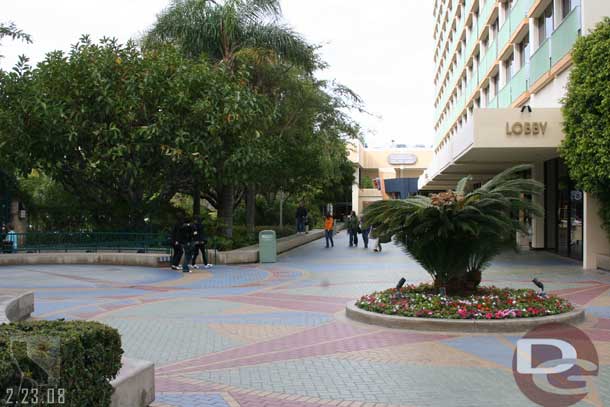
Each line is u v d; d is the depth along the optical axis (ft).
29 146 64.18
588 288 42.52
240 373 21.58
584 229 55.88
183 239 59.47
